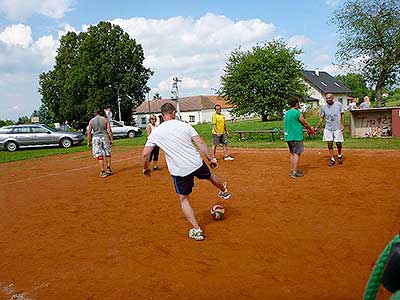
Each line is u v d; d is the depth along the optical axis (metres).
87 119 50.19
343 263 4.18
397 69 21.25
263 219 5.94
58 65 52.31
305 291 3.62
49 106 53.31
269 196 7.41
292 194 7.45
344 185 7.91
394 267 0.92
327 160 11.56
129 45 50.69
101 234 5.77
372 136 17.86
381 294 3.28
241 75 40.00
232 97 41.12
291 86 39.75
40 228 6.30
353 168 9.80
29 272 4.51
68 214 7.11
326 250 4.56
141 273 4.28
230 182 9.06
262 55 40.03
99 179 10.97
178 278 4.09
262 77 39.09
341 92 66.06
